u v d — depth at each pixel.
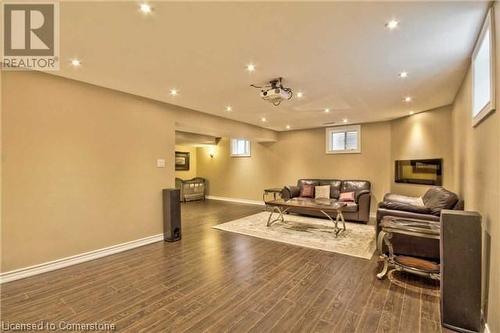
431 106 4.55
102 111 3.50
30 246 2.86
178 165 9.19
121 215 3.72
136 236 3.91
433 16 1.86
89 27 1.99
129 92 3.76
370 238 4.32
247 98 4.08
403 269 2.71
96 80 3.23
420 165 5.01
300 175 7.41
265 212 6.70
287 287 2.61
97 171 3.44
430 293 2.47
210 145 9.10
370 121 6.10
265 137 7.22
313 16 1.85
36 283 2.67
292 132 7.55
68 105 3.15
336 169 6.79
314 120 6.00
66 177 3.15
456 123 3.90
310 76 3.10
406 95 3.89
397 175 5.67
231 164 8.87
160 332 1.90
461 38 2.18
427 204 3.51
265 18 1.88
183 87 3.52
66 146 3.14
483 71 2.19
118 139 3.69
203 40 2.21
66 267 3.10
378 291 2.52
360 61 2.65
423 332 1.91
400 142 5.59
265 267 3.12
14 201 2.75
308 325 1.99
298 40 2.22
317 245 3.96
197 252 3.65
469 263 1.95
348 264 3.21
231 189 8.89
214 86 3.47
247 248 3.83
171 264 3.20
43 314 2.13
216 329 1.94
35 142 2.89
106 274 2.90
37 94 2.90
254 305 2.27
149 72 2.96
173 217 4.19
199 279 2.78
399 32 2.08
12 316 2.11
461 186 3.54
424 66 2.79
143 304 2.28
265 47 2.35
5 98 2.69
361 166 6.40
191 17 1.86
